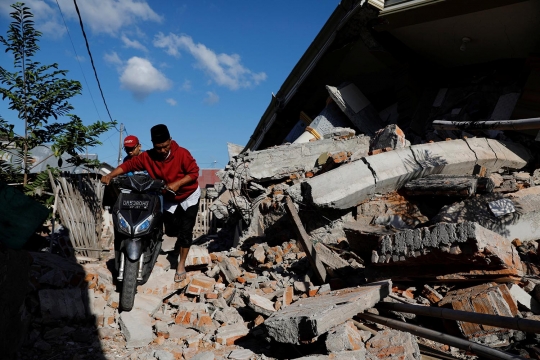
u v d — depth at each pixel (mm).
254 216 8328
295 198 7156
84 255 6820
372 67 11742
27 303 4141
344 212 7020
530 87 8992
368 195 6977
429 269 4598
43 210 3807
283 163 8805
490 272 4234
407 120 11375
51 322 4117
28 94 7961
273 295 4863
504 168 8617
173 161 4938
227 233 11641
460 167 7734
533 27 8852
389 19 9820
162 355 3666
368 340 3684
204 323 4398
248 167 8656
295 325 3619
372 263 4988
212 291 5145
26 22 7945
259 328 4254
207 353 3682
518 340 3850
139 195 4582
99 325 4309
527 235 6070
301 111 13562
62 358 3676
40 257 4789
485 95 10352
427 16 9312
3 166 7926
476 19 9109
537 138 9062
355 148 9141
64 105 8141
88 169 8109
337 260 5508
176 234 5242
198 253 5746
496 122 4473
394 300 4516
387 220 6770
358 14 9883
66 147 7449
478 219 6047
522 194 6402
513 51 9859
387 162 7125
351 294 4234
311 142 9062
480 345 3309
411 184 6934
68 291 4367
